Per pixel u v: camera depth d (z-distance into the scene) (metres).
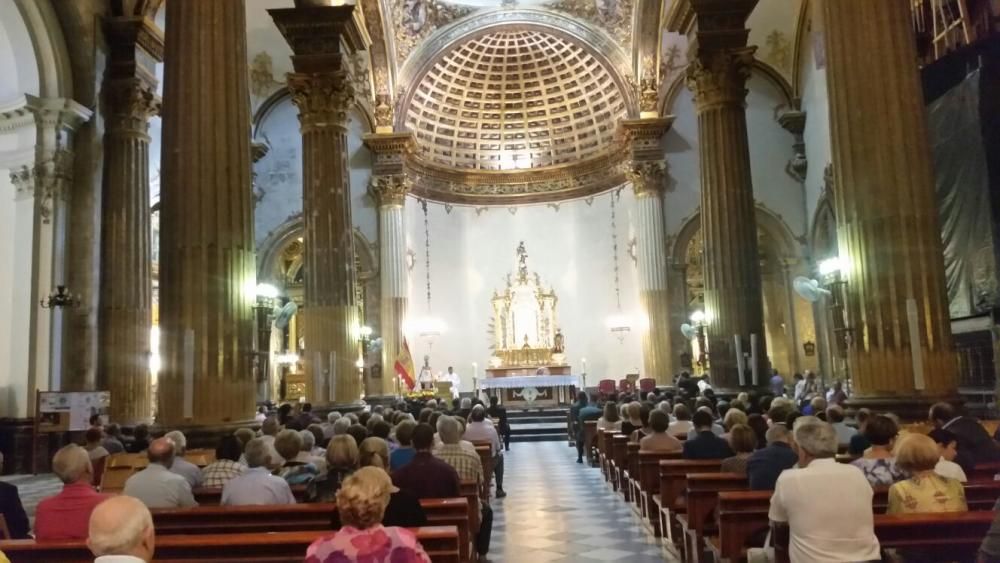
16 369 15.16
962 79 14.49
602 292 28.41
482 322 29.20
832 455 4.13
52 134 15.48
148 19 16.89
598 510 11.12
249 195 10.22
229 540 4.42
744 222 14.41
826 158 23.31
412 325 27.12
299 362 27.09
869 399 8.99
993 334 13.26
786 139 25.52
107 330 16.02
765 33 25.11
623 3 25.97
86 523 4.88
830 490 3.96
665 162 25.92
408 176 26.86
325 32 15.71
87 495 4.95
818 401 10.12
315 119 15.76
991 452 6.67
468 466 8.05
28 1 15.23
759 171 25.47
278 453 7.06
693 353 25.69
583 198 29.20
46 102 15.42
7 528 5.45
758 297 14.37
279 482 5.98
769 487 5.90
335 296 15.42
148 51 17.17
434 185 28.64
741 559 5.41
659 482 8.90
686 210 26.02
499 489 12.70
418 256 27.83
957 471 5.50
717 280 14.44
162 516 5.41
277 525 5.32
